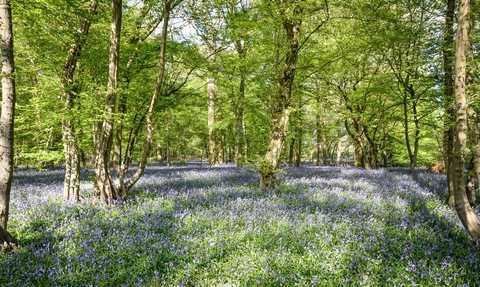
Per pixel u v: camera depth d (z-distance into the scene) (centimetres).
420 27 1109
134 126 1437
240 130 2084
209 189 1001
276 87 1112
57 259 455
